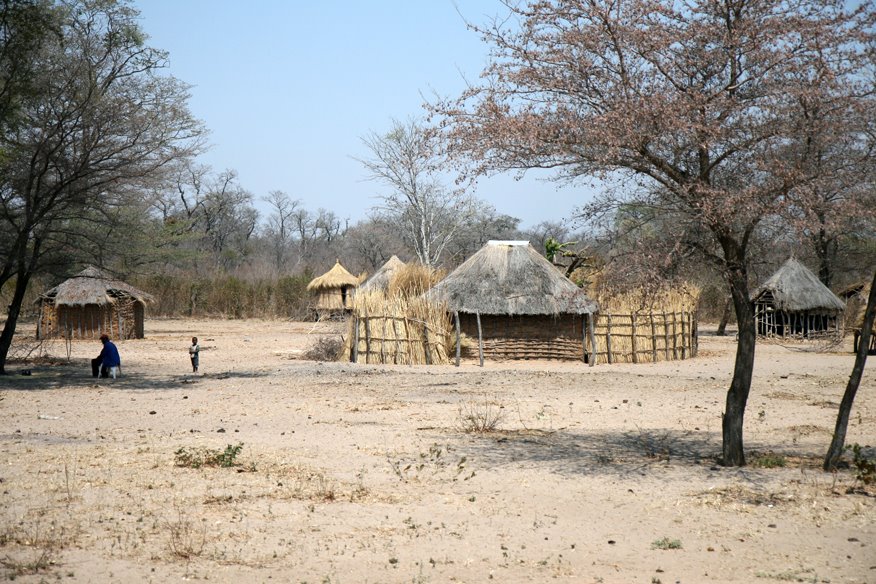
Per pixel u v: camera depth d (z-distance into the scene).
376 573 7.72
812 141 11.31
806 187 10.89
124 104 25.19
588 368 28.86
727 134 11.40
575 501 10.25
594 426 16.19
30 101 24.30
